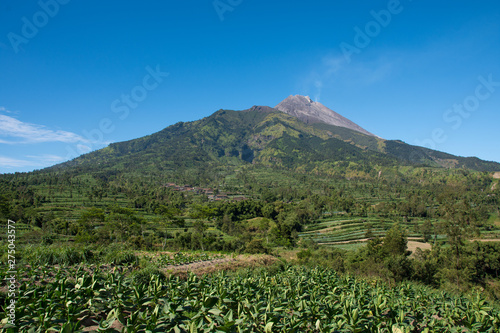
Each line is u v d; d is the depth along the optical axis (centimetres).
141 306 899
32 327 691
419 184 17462
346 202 11650
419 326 1096
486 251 4150
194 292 1102
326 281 1702
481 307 1284
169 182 19550
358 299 1234
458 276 3369
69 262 1426
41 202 9106
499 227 7844
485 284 3575
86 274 1063
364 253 4384
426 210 10356
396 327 902
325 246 6712
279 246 6569
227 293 1066
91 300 868
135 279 1188
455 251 4331
